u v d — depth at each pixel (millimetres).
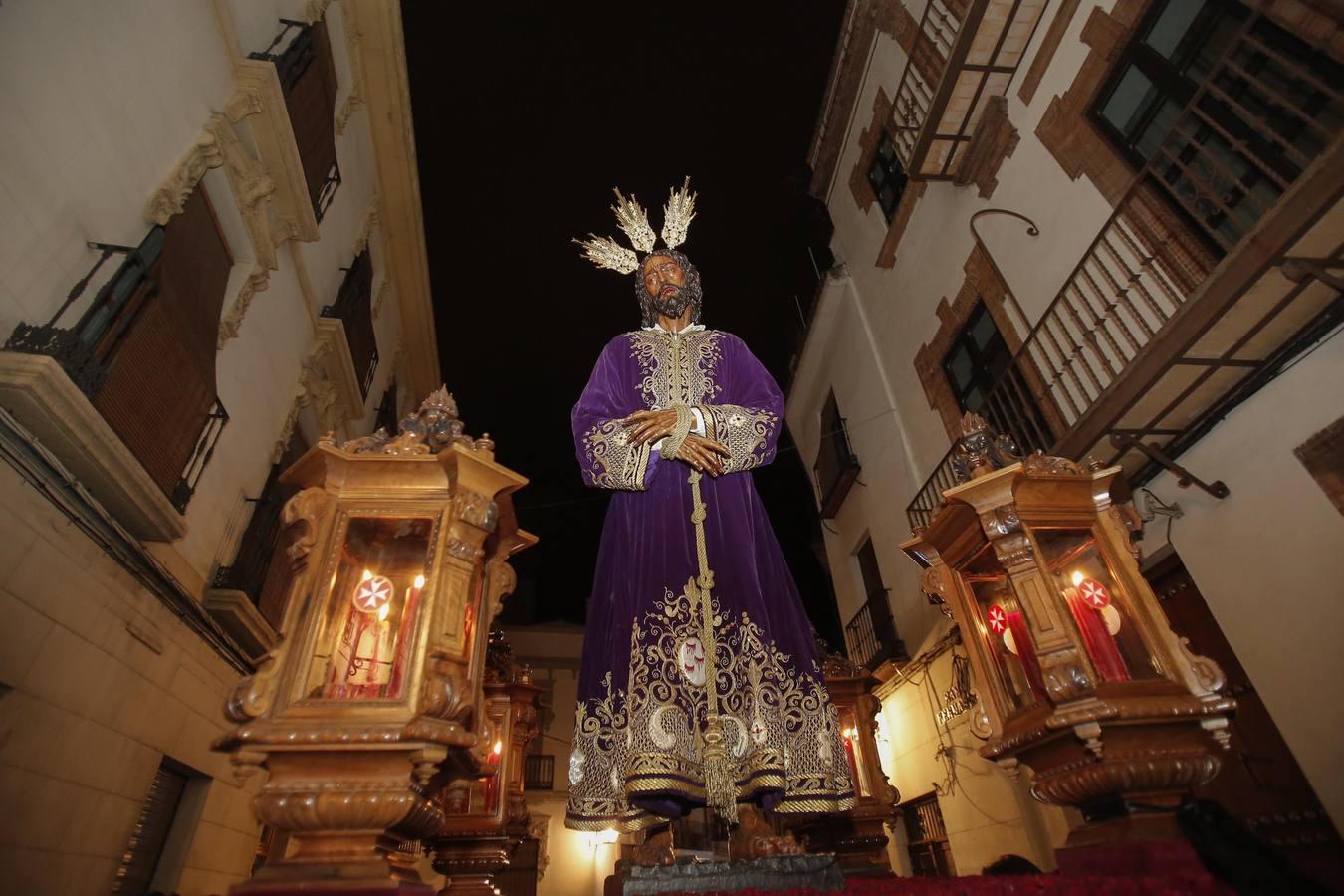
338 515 2107
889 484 10328
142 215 5457
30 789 4504
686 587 2391
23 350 4215
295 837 1658
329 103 9250
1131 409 4668
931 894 1728
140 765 5895
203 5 6320
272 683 1788
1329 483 4008
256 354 7988
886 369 10602
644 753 2043
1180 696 2109
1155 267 5254
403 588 2102
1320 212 3373
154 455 5711
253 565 7586
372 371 12273
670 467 2688
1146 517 5273
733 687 2223
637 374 2904
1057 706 2080
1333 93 3609
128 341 5230
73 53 4664
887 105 10047
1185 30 5270
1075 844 2082
